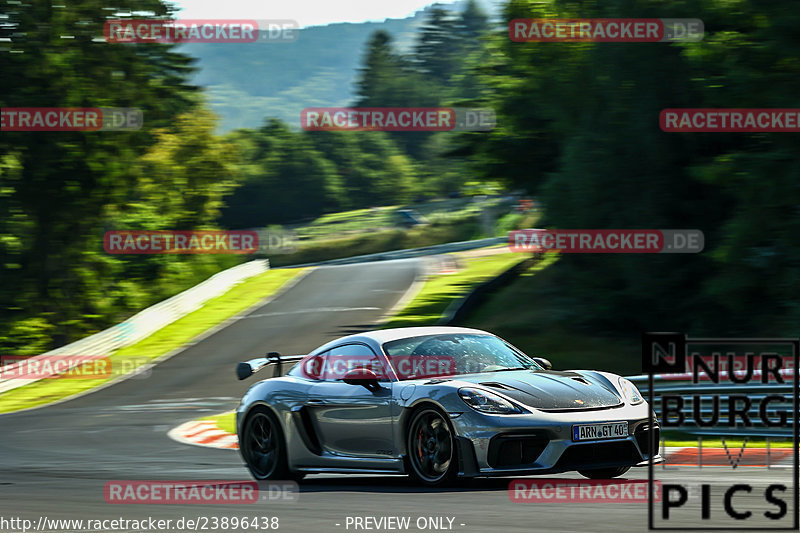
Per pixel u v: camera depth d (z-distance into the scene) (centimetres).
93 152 10356
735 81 4712
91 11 10444
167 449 3009
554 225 6153
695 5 5181
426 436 1677
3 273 10956
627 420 1611
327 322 8106
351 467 1794
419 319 7812
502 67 7988
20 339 10769
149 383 5919
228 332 8012
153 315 8331
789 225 4753
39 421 4366
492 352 1859
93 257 11556
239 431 2022
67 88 10419
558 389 1661
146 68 11350
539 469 1541
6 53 10138
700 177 4975
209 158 14412
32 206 10469
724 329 5716
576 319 6462
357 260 16138
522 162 8000
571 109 6322
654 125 5744
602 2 6047
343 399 1808
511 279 9025
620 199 5906
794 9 4547
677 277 5853
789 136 4697
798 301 4856
